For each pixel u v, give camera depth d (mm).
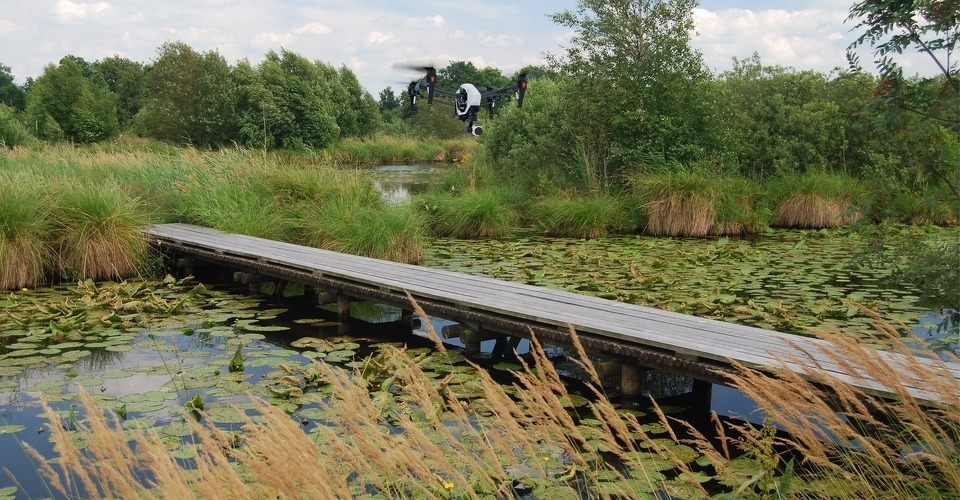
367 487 3105
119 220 8898
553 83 19375
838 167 16156
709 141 14812
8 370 5191
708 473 3598
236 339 6078
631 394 4871
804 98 17016
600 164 14961
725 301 7160
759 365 4117
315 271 7359
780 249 11016
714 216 12961
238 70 34656
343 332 6504
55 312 6898
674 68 14508
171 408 4387
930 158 4125
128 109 50250
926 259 4039
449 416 4223
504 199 14312
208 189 11430
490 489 2873
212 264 9617
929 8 3617
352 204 10984
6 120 25531
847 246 11211
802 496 3115
